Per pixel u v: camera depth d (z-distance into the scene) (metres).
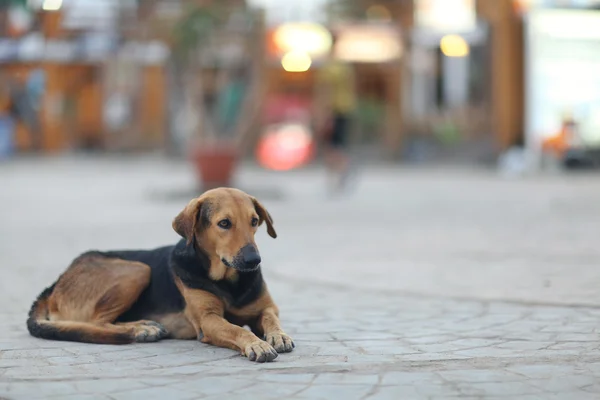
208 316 4.73
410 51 29.00
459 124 28.80
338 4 29.39
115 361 4.46
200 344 4.88
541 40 25.91
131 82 32.72
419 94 29.55
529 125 26.14
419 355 4.59
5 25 29.83
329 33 28.17
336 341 5.00
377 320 5.69
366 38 28.14
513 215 13.32
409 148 29.17
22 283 7.53
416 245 9.91
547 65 26.00
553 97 26.06
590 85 26.08
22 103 32.56
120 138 33.38
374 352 4.68
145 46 29.56
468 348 4.77
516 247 9.46
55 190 19.66
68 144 33.47
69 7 29.38
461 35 27.98
